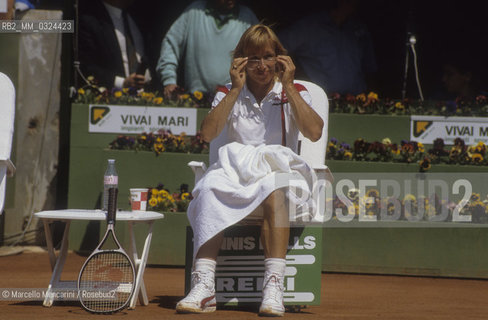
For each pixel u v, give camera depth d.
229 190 15.18
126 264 16.14
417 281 23.77
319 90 19.38
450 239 24.67
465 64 33.50
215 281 16.20
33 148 29.78
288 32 32.22
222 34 30.36
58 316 14.41
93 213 16.05
